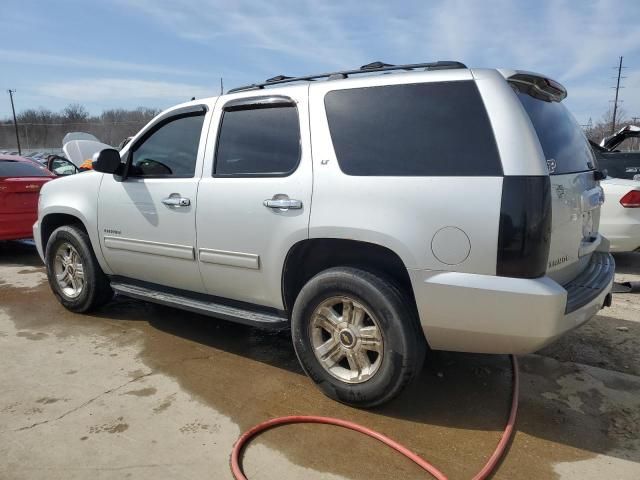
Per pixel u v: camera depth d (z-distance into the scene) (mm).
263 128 3350
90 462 2580
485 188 2553
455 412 3076
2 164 7391
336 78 3199
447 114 2732
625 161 6527
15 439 2764
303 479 2467
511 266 2512
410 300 2873
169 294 4008
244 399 3205
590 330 4398
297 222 3066
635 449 2729
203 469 2537
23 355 3840
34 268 6711
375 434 2787
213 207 3463
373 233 2787
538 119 2812
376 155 2877
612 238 6113
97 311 4832
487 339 2668
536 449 2723
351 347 2990
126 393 3268
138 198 3922
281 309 3332
